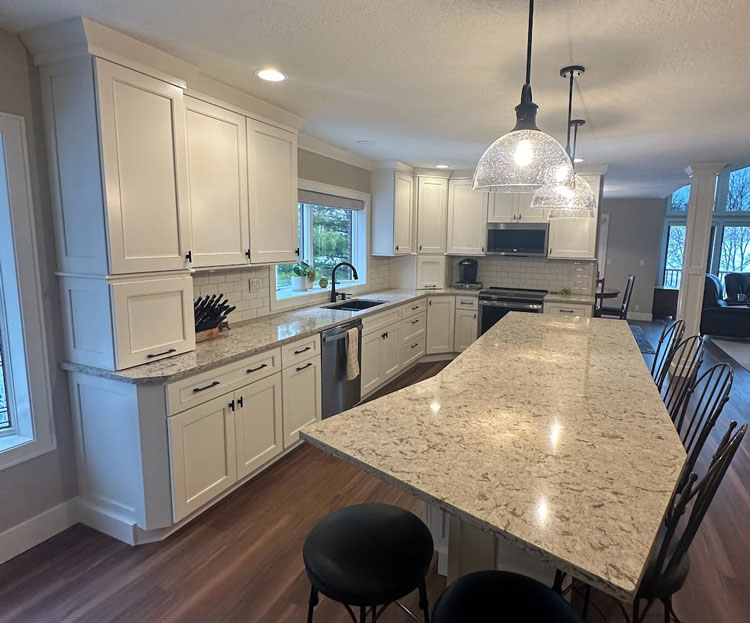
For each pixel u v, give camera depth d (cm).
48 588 199
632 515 104
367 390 418
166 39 205
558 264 562
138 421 214
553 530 98
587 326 336
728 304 762
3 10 180
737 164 481
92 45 193
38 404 224
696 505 122
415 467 124
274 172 315
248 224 296
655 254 889
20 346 217
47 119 211
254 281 355
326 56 222
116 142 206
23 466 221
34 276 217
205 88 256
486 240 551
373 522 146
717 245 900
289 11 180
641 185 687
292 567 213
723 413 408
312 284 441
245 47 213
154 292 230
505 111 308
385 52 217
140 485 221
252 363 270
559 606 114
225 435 255
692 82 248
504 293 546
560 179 194
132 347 221
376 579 124
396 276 578
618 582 83
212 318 292
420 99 284
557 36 197
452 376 210
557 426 153
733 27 186
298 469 304
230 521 248
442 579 207
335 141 404
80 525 241
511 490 113
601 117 314
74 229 214
